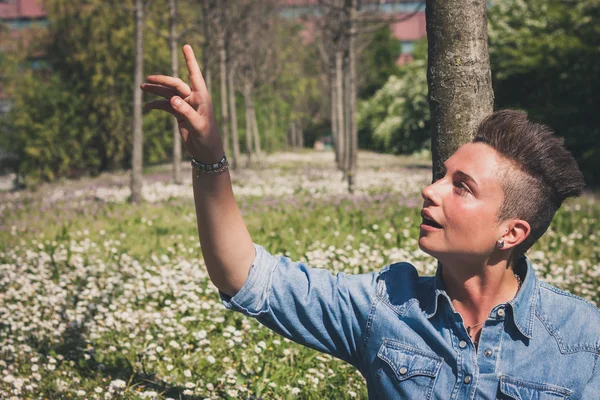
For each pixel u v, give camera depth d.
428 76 2.71
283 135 58.88
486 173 1.56
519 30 26.97
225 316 5.69
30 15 56.56
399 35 68.62
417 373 1.61
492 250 1.58
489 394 1.55
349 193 16.77
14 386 4.21
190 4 27.50
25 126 30.47
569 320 1.59
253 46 34.72
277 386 4.10
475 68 2.61
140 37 15.06
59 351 5.11
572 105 23.53
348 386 4.14
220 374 4.38
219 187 1.63
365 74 52.38
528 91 26.11
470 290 1.63
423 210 1.63
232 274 1.70
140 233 11.00
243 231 1.70
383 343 1.67
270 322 1.75
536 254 8.00
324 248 8.82
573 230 10.41
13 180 33.47
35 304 6.21
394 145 44.88
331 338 1.75
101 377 4.41
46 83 31.44
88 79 31.05
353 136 17.25
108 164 33.56
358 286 1.74
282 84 54.66
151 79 1.57
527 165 1.57
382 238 9.20
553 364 1.55
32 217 13.28
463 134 2.62
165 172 29.36
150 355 4.69
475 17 2.60
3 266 8.05
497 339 1.58
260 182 20.70
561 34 24.34
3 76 32.59
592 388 1.54
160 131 33.34
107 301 6.30
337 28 25.91
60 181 27.39
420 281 1.74
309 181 21.19
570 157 1.61
